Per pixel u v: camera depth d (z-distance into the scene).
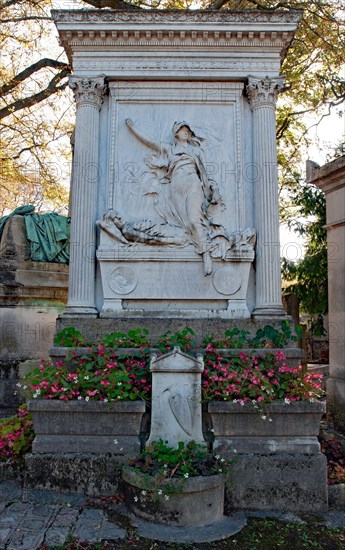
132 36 6.64
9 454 5.38
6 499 4.73
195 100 6.78
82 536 4.02
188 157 6.51
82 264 6.33
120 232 6.40
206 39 6.68
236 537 4.19
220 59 6.75
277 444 5.09
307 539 4.21
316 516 4.74
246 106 6.87
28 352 9.05
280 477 4.93
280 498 4.89
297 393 5.18
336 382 7.55
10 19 12.02
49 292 9.41
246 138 6.78
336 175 7.58
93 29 6.56
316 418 5.12
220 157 6.68
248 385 5.09
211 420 5.28
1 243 9.27
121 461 4.98
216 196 6.46
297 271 12.44
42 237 9.48
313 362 15.41
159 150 6.64
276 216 6.44
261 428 5.10
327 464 5.47
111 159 6.65
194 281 6.34
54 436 5.14
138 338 5.79
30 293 9.17
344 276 7.56
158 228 6.40
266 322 6.13
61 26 6.56
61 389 5.11
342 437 6.89
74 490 4.95
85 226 6.39
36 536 3.97
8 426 5.59
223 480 4.56
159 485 4.28
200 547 3.98
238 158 6.64
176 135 6.57
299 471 4.93
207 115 6.80
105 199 6.62
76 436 5.14
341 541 4.19
